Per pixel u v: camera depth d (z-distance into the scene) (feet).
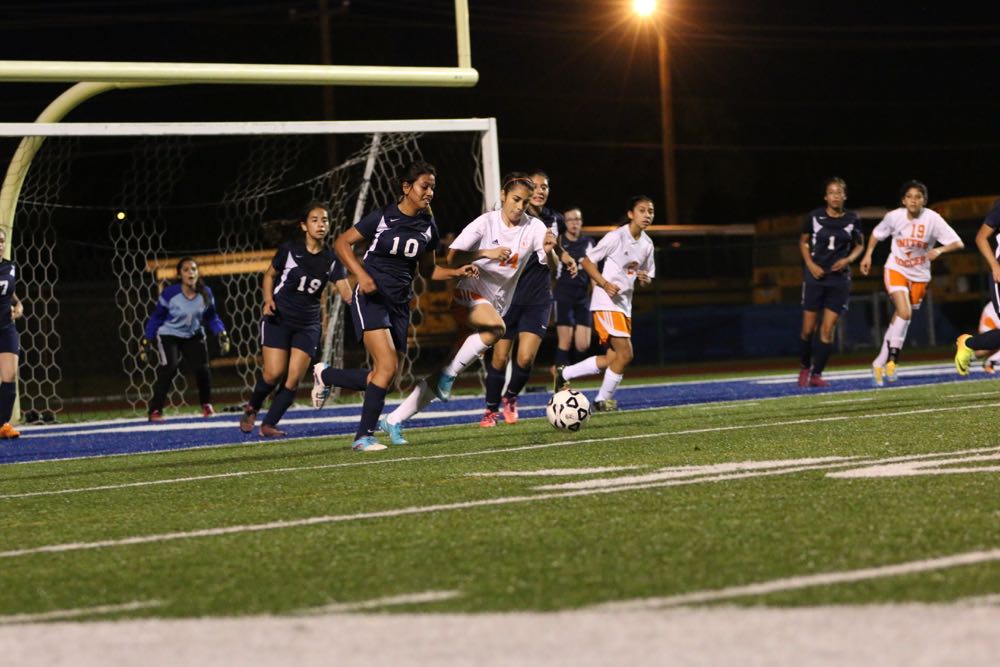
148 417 116.88
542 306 83.76
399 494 49.01
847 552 32.45
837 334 215.51
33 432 106.73
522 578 31.22
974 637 23.85
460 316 72.18
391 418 71.92
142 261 222.89
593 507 42.42
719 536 35.60
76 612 30.19
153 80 83.76
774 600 27.50
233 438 85.10
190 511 47.60
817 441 61.41
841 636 24.31
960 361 88.38
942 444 57.36
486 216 72.84
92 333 214.28
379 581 31.86
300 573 33.47
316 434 84.99
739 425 73.36
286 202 195.52
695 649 23.89
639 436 69.36
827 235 110.11
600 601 28.25
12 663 25.54
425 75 92.94
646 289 204.03
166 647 26.14
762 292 214.28
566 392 73.10
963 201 223.71
